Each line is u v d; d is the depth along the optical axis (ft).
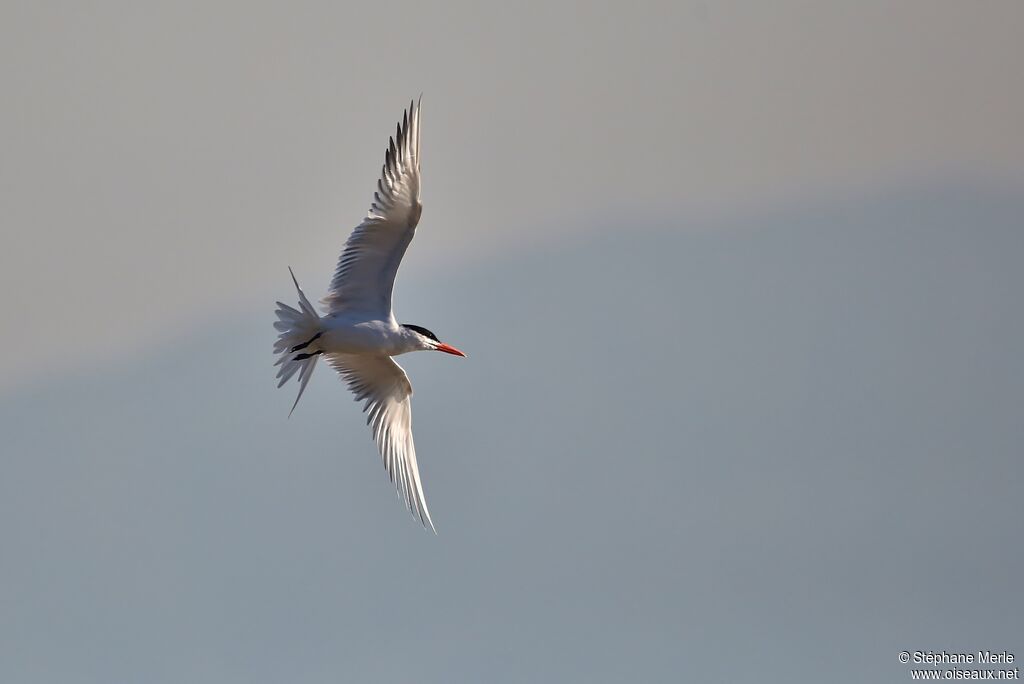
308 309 45.91
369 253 47.21
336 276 47.60
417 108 44.73
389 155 45.14
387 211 45.98
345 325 46.93
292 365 47.14
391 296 48.34
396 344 47.83
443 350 49.19
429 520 51.70
